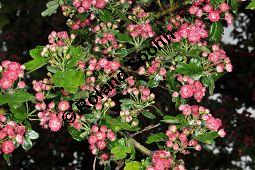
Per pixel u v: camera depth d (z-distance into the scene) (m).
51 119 0.80
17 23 2.51
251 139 2.18
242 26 2.33
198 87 0.83
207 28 0.98
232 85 2.21
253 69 2.19
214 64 0.84
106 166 0.85
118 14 0.98
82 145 2.42
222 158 2.34
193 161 2.35
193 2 0.90
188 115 0.82
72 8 0.99
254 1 0.78
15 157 2.39
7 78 0.78
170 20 1.03
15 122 0.79
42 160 2.45
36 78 2.00
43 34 2.51
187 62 0.87
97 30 0.97
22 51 2.57
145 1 1.09
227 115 2.21
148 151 0.85
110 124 0.82
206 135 0.81
